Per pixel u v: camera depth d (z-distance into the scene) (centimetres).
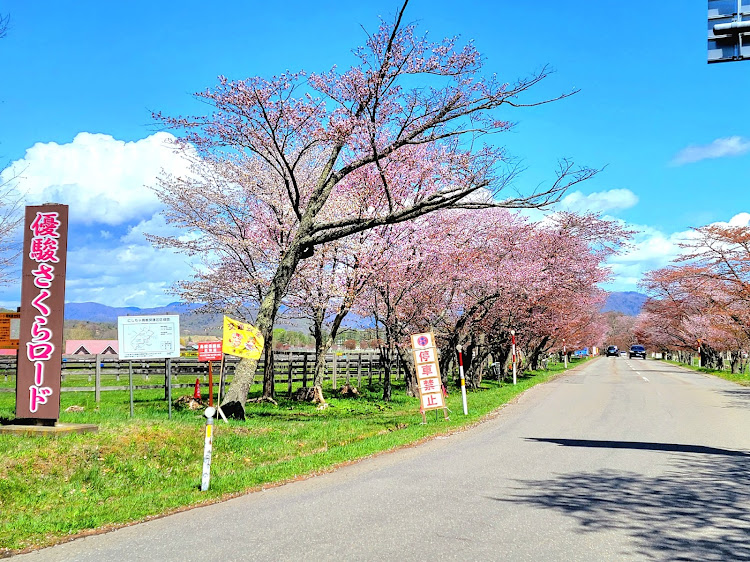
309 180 2214
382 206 2111
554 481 810
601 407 1911
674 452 1048
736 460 967
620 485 784
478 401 2102
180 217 2283
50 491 816
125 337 1405
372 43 1557
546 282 2922
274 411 1853
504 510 659
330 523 615
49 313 1073
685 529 587
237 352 1498
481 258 2459
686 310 4994
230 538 571
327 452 1096
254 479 872
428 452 1077
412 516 636
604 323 7612
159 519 665
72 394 2250
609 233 3278
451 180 1886
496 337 3222
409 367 2502
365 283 2141
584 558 504
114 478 902
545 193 1606
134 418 1318
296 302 2198
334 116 1609
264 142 1628
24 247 1088
